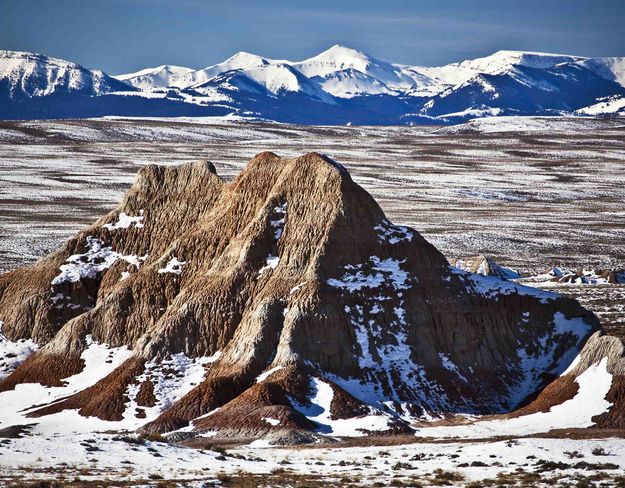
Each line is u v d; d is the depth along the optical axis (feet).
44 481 259.80
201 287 433.48
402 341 412.98
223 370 402.11
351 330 406.82
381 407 389.19
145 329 438.81
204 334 418.31
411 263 432.25
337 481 271.69
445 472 284.61
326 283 414.82
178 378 404.57
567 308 441.68
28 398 416.26
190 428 367.04
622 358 384.88
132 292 448.24
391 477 279.08
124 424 382.01
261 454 320.50
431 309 422.82
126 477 271.90
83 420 388.16
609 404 371.76
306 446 338.75
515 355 428.56
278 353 397.39
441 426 375.25
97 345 437.99
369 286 420.36
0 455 295.89
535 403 390.21
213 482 265.34
